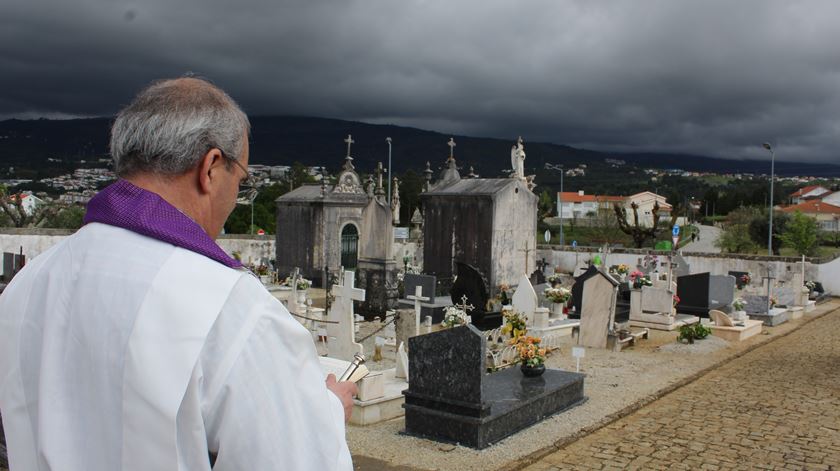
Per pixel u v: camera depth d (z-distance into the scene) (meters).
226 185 1.96
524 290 17.78
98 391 1.56
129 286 1.61
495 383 10.58
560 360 15.08
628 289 25.22
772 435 9.48
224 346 1.58
